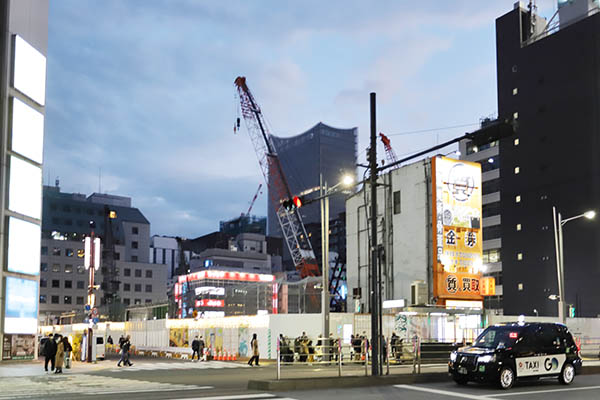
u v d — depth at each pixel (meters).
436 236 47.38
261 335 42.34
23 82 45.62
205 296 80.69
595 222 80.81
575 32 86.12
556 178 86.31
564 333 21.69
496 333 21.39
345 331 41.03
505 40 95.25
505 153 94.19
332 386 20.55
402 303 43.59
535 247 87.94
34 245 45.78
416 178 54.16
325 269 34.31
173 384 21.95
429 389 19.64
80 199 170.75
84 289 143.25
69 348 32.41
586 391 18.97
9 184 43.47
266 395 17.73
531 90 90.88
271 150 122.56
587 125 83.31
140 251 158.00
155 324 58.22
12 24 44.94
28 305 44.50
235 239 185.00
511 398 17.02
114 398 17.03
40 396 17.84
